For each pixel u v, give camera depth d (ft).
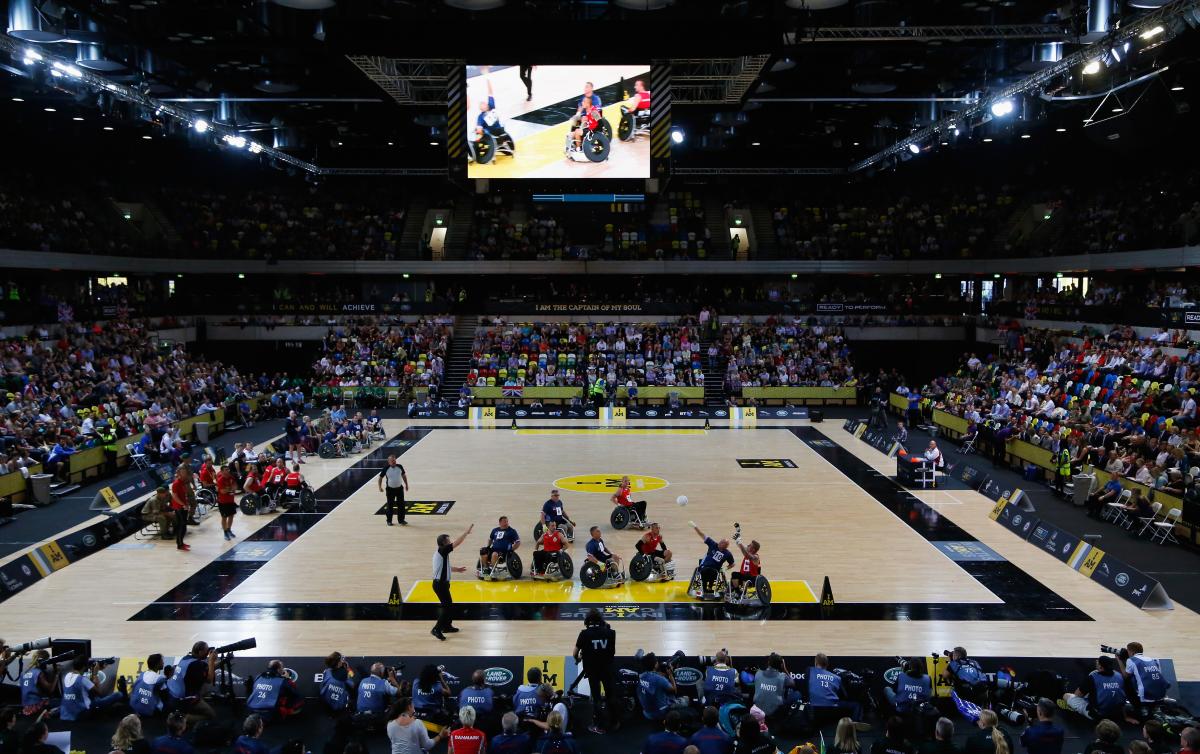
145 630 53.36
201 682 42.34
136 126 112.98
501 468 100.94
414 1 80.33
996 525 76.38
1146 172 138.62
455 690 45.21
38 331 119.65
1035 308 143.64
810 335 160.86
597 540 61.62
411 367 150.61
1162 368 100.89
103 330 132.46
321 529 75.87
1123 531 73.67
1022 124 113.29
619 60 69.15
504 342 157.99
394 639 52.13
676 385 147.74
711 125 137.90
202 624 54.39
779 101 119.96
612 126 74.84
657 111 73.87
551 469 100.32
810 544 70.79
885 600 58.18
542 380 148.46
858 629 53.36
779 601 58.13
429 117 122.11
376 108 124.47
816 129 143.74
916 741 36.17
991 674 45.09
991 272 157.89
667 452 111.04
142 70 94.79
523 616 55.93
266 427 131.13
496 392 147.64
